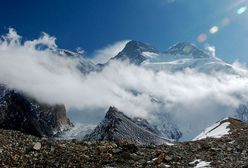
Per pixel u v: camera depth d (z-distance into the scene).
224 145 40.56
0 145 34.47
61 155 34.81
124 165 34.19
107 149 37.50
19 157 33.41
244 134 47.16
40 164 33.06
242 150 37.97
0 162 31.92
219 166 32.75
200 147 40.47
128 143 39.56
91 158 35.22
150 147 41.59
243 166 31.72
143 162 35.16
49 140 38.72
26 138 37.75
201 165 33.84
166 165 34.31
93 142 40.22
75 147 37.38
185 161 35.53
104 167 33.50
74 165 33.50
